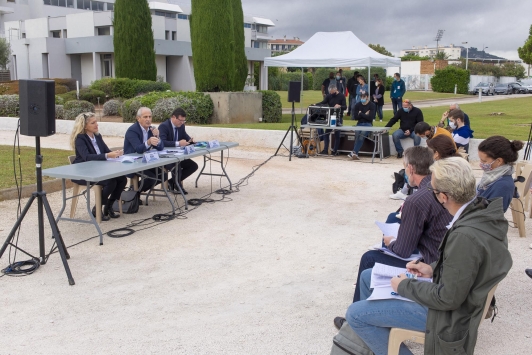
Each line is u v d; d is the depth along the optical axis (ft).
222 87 55.72
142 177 22.12
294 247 17.44
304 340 11.13
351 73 143.23
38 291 13.70
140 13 82.33
